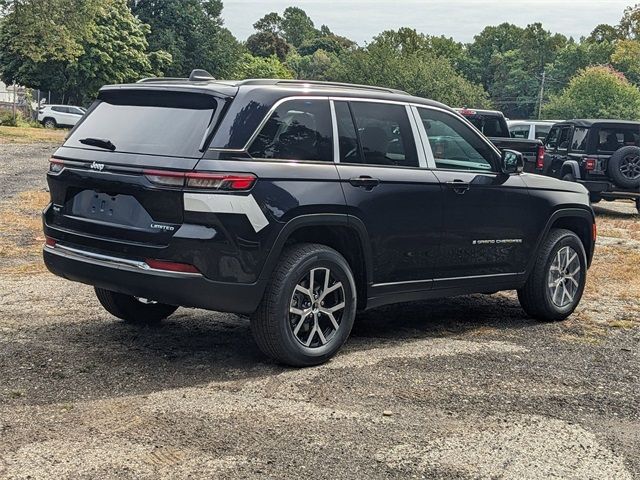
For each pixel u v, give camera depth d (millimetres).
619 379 5348
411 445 4035
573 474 3789
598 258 10578
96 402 4500
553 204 6848
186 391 4727
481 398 4812
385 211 5617
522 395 4910
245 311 5012
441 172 6055
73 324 6195
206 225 4805
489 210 6352
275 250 5027
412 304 7590
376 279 5707
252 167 4941
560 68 143875
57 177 5398
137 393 4676
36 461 3680
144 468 3643
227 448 3906
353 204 5410
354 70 78250
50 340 5711
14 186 15953
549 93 143125
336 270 5363
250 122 5031
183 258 4805
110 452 3805
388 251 5711
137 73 60031
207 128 4953
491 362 5602
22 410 4340
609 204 19203
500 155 6570
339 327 5441
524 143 16125
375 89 6051
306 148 5305
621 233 13453
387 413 4453
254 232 4914
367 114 5723
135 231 4945
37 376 4922
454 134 6320
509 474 3756
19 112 47500
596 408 4746
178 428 4137
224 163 4852
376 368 5328
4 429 4059
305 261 5164
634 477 3789
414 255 5887
